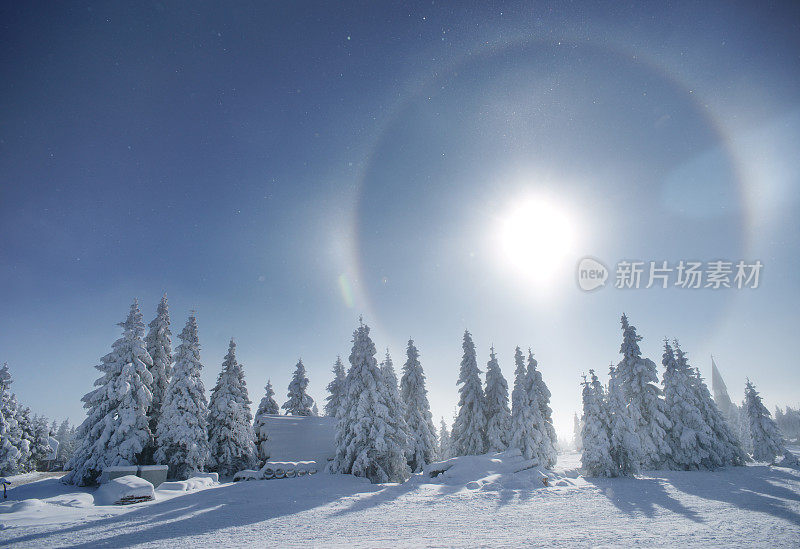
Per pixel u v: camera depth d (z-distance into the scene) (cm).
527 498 1991
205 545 1173
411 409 4041
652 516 1490
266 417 4041
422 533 1295
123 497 2019
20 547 1223
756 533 1155
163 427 3028
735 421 7294
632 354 3909
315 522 1490
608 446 3059
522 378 4012
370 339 3120
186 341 3281
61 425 9131
